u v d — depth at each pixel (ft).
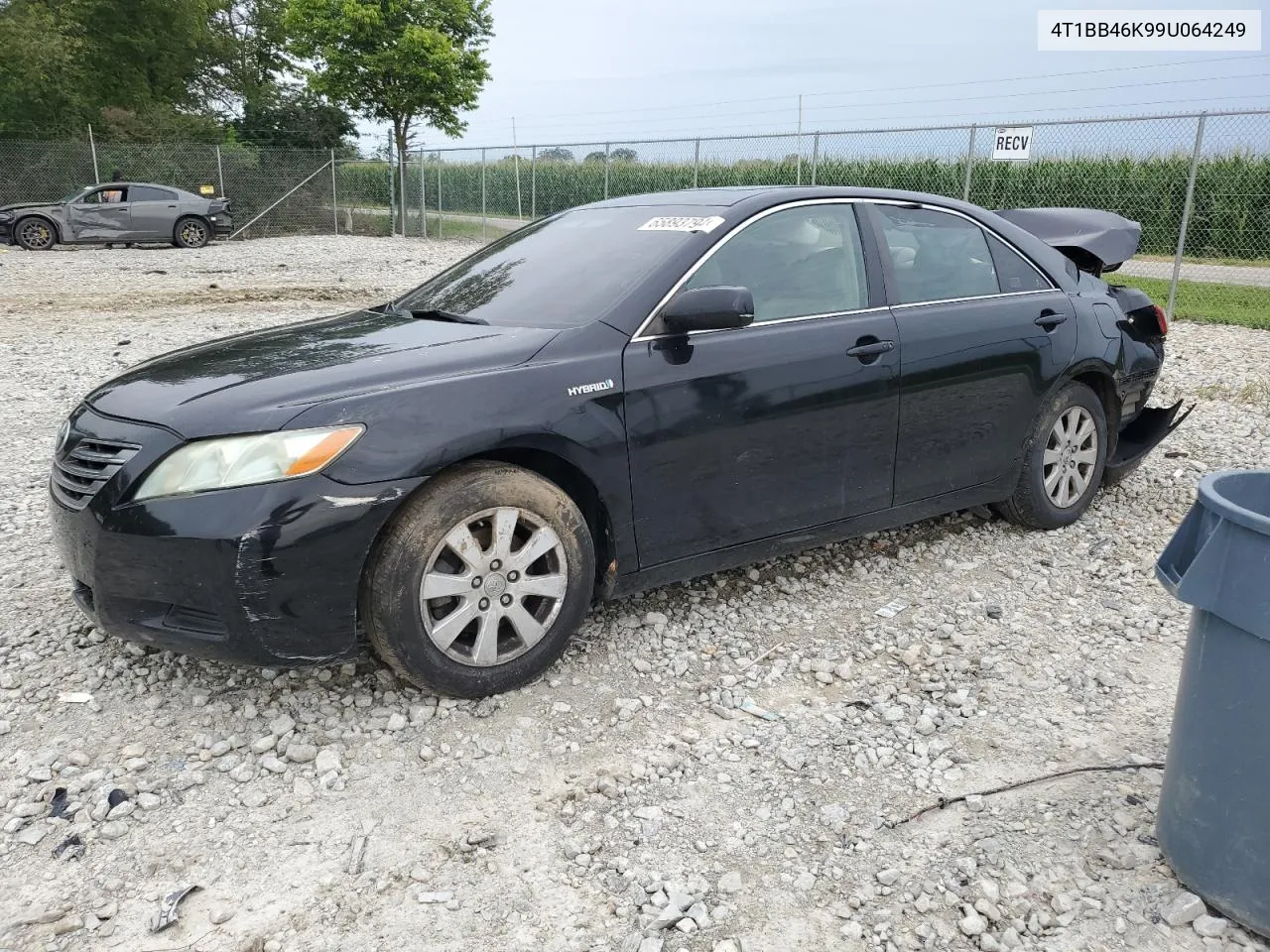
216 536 9.33
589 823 9.03
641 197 14.69
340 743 10.14
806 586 14.08
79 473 10.26
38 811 9.09
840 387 12.78
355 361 10.84
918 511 14.21
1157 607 13.62
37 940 7.60
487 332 11.76
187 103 118.01
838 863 8.54
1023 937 7.68
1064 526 16.34
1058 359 15.20
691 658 12.01
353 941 7.63
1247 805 7.38
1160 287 49.78
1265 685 7.15
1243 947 7.52
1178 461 20.39
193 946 7.57
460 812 9.18
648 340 11.51
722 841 8.80
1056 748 10.23
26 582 13.98
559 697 11.07
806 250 13.17
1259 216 58.59
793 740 10.36
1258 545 7.03
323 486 9.50
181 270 58.49
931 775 9.77
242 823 8.98
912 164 59.31
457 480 10.19
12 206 70.59
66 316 39.29
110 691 11.08
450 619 10.32
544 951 7.54
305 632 9.70
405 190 92.94
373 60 89.30
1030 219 18.79
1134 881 8.21
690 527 11.95
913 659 12.04
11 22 94.22
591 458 10.94
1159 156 58.95
